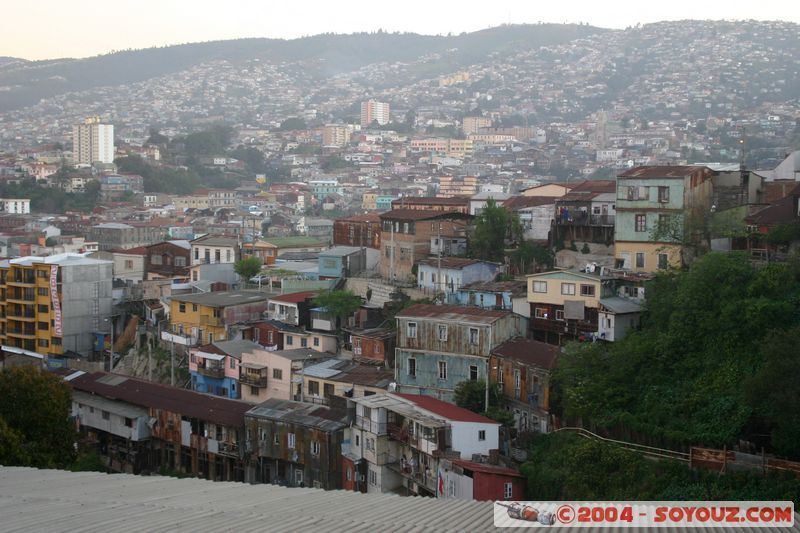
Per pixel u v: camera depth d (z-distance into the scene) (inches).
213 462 2999.5
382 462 2527.1
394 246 3838.6
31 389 2561.5
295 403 2960.1
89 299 4284.0
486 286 3191.4
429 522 1241.4
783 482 1844.2
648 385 2348.7
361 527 1160.2
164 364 3777.1
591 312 2802.7
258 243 5241.1
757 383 1939.0
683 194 2977.4
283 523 1163.3
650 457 2121.1
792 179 3516.2
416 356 2849.4
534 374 2549.2
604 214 3331.7
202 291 4229.8
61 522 1148.5
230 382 3366.1
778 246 2714.1
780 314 2215.8
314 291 3786.9
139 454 3169.3
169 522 1146.7
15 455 2257.6
